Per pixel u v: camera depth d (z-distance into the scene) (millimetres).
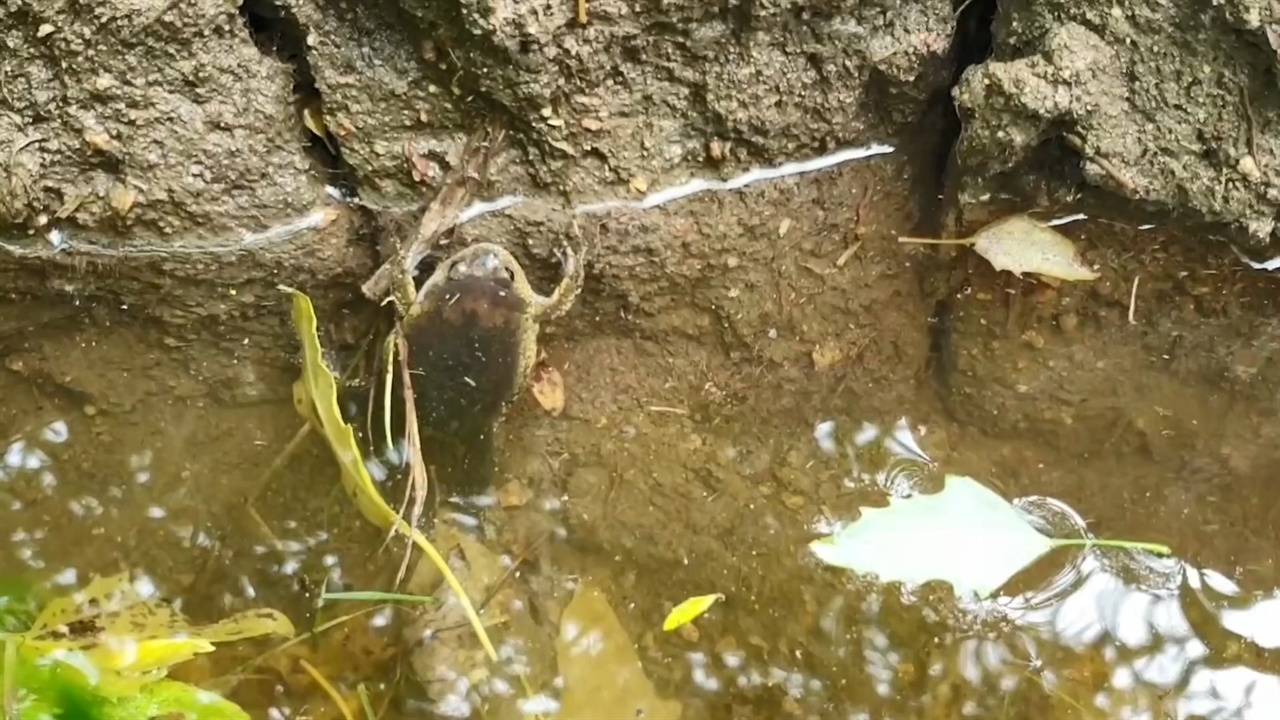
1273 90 452
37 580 473
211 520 491
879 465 513
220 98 475
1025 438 519
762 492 506
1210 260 494
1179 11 455
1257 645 480
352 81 483
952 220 512
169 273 494
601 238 503
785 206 518
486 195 503
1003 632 482
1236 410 514
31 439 496
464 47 469
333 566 486
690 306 517
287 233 498
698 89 494
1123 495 507
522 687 466
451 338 474
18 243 482
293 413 505
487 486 500
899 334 527
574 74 477
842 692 470
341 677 465
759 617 481
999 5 481
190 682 457
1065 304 512
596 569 490
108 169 478
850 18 484
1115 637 481
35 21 448
